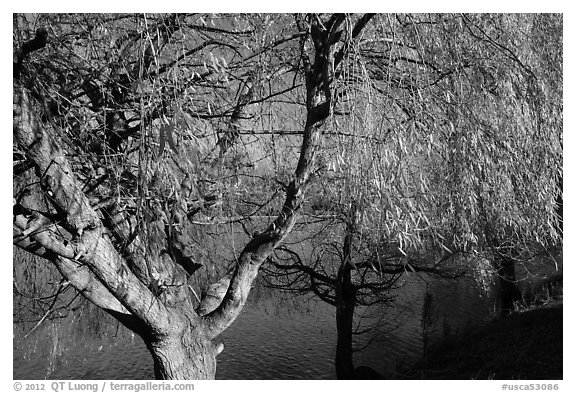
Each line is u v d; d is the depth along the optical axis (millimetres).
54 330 5574
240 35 4281
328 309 13562
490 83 4695
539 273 10836
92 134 3820
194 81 3781
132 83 3131
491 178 4570
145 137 2945
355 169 3352
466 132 4176
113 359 10500
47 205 3783
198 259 4711
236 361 10625
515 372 7156
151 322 3682
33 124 3059
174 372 3943
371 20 3971
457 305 12188
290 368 10125
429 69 4406
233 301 4172
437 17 4426
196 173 3145
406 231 3264
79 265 3635
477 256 6488
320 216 5121
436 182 4422
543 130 4789
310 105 3875
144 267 3820
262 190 4746
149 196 3119
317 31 3828
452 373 7926
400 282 10109
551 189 4840
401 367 9367
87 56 3861
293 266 8367
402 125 3543
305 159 3846
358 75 3504
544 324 8609
